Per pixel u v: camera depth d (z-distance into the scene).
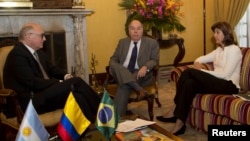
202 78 2.65
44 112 2.29
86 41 4.14
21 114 2.18
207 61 3.04
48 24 3.90
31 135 1.28
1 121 2.38
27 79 2.33
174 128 2.72
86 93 2.35
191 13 5.50
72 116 1.44
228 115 2.37
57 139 1.81
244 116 2.20
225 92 2.65
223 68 2.76
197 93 2.69
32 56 2.48
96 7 4.59
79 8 3.90
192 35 5.60
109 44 4.80
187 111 2.66
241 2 5.08
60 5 3.92
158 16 4.20
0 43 3.64
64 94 2.32
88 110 2.23
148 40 3.22
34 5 3.82
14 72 2.34
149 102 2.96
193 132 2.80
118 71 2.89
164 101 3.81
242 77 2.78
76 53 4.07
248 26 5.24
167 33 4.93
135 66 3.18
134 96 2.91
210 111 2.55
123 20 4.83
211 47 5.81
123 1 4.73
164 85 4.64
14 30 3.70
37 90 2.41
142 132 1.82
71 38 4.09
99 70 4.78
